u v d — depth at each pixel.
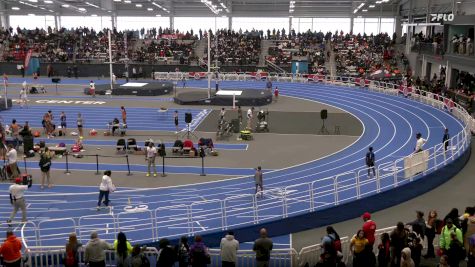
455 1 48.12
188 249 12.86
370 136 34.59
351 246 13.54
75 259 12.82
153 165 25.95
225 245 12.91
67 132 35.25
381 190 20.88
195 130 36.22
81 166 27.52
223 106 45.72
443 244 13.43
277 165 27.77
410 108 43.34
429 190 22.52
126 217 20.03
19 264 13.05
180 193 23.08
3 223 19.34
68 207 21.33
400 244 13.30
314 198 21.42
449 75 46.03
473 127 32.75
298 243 17.61
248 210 20.36
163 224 19.03
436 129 35.56
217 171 26.67
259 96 46.88
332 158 29.12
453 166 24.25
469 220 13.95
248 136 33.59
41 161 23.67
